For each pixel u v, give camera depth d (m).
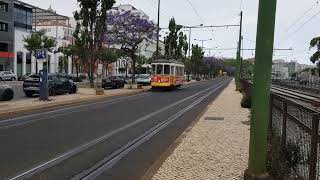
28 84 31.86
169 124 17.80
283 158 7.84
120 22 54.00
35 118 18.72
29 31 82.25
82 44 44.03
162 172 8.26
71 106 26.02
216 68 160.62
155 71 50.16
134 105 27.86
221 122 17.20
